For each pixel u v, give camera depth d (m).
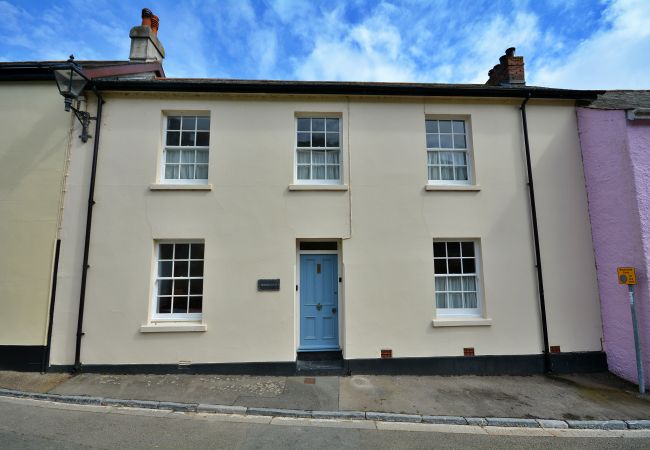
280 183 6.98
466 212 7.12
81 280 6.45
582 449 4.26
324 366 6.60
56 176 6.69
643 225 6.14
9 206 6.59
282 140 7.11
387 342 6.68
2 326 6.31
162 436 4.32
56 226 6.56
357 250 6.89
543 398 5.61
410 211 7.06
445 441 4.38
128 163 6.84
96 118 6.82
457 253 7.23
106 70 7.18
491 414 5.06
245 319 6.58
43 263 6.47
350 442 4.30
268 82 7.29
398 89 7.11
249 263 6.73
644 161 6.29
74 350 6.30
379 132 7.27
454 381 6.32
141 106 7.01
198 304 6.78
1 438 4.13
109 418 4.78
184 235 6.73
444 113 7.44
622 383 6.23
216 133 7.04
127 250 6.60
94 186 6.70
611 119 6.70
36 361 6.24
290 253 6.82
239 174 6.95
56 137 6.80
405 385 6.09
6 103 6.83
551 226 7.16
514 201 7.22
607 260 6.79
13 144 6.74
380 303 6.78
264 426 4.67
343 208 6.99
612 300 6.68
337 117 7.45
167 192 6.81
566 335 6.87
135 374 6.30
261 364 6.47
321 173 7.34
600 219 6.95
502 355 6.76
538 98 7.45
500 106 7.50
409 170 7.18
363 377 6.42
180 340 6.45
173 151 7.21
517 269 7.03
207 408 5.09
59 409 5.01
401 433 4.57
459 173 7.52
